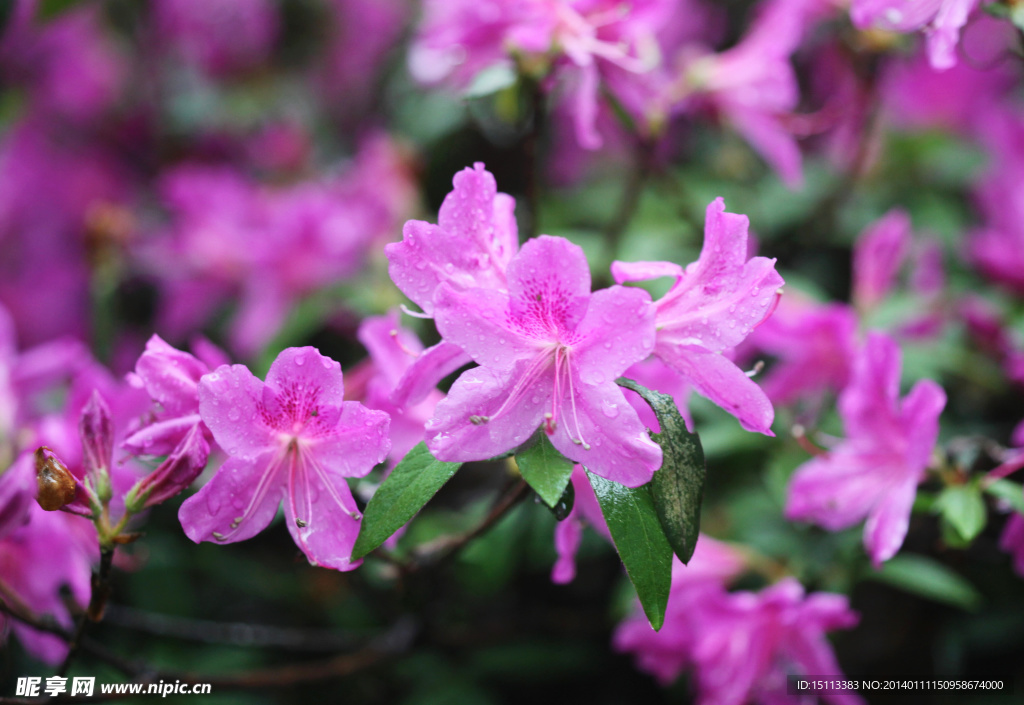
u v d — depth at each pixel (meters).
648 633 0.48
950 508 0.41
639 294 0.33
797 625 0.45
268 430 0.35
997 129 0.64
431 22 0.55
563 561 0.38
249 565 0.61
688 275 0.36
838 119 0.61
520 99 0.47
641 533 0.34
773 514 0.53
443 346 0.35
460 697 0.55
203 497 0.34
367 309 0.63
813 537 0.51
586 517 0.39
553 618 0.58
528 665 0.56
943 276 0.62
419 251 0.35
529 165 0.48
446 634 0.54
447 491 0.63
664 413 0.35
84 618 0.37
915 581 0.48
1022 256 0.56
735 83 0.56
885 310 0.54
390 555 0.41
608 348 0.34
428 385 0.36
